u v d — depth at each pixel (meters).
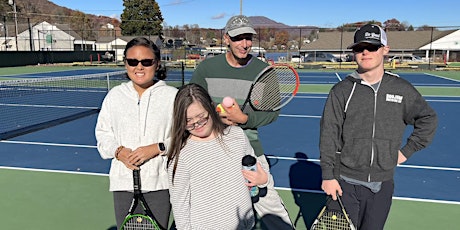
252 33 2.96
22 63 33.84
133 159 2.44
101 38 61.84
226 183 2.23
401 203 4.36
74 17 96.12
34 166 5.75
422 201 4.42
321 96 14.70
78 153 6.49
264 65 3.21
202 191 2.22
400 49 45.97
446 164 5.88
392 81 2.47
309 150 6.81
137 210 2.65
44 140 7.46
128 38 54.19
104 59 44.00
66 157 6.24
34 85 18.09
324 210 2.63
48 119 9.72
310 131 8.45
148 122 2.57
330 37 49.78
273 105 3.21
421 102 2.45
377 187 2.58
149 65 2.53
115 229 3.69
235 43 3.01
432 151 6.62
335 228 2.63
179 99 2.17
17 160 6.07
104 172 5.45
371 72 2.46
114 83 18.27
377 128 2.48
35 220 3.89
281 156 6.41
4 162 5.95
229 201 2.23
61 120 9.55
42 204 4.30
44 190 4.73
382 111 2.46
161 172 2.58
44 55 36.19
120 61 41.41
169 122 2.61
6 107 11.77
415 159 6.13
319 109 11.59
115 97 2.64
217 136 2.25
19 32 59.59
